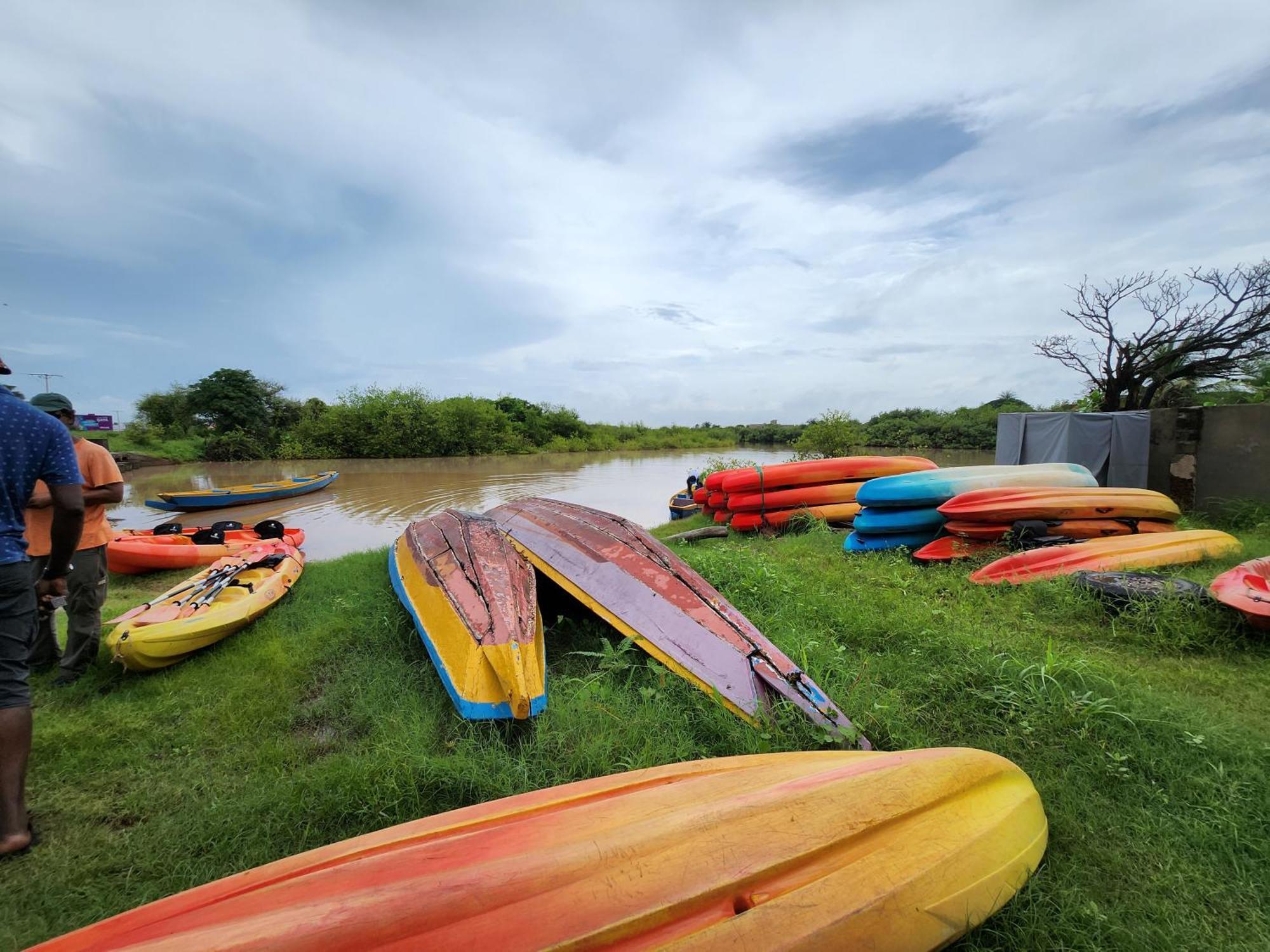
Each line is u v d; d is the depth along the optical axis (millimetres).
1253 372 13945
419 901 1326
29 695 2449
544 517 5348
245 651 4328
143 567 6836
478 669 3215
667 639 3598
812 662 3566
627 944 1298
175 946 1243
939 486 6684
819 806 1708
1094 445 9328
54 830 2488
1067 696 2986
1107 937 1782
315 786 2598
